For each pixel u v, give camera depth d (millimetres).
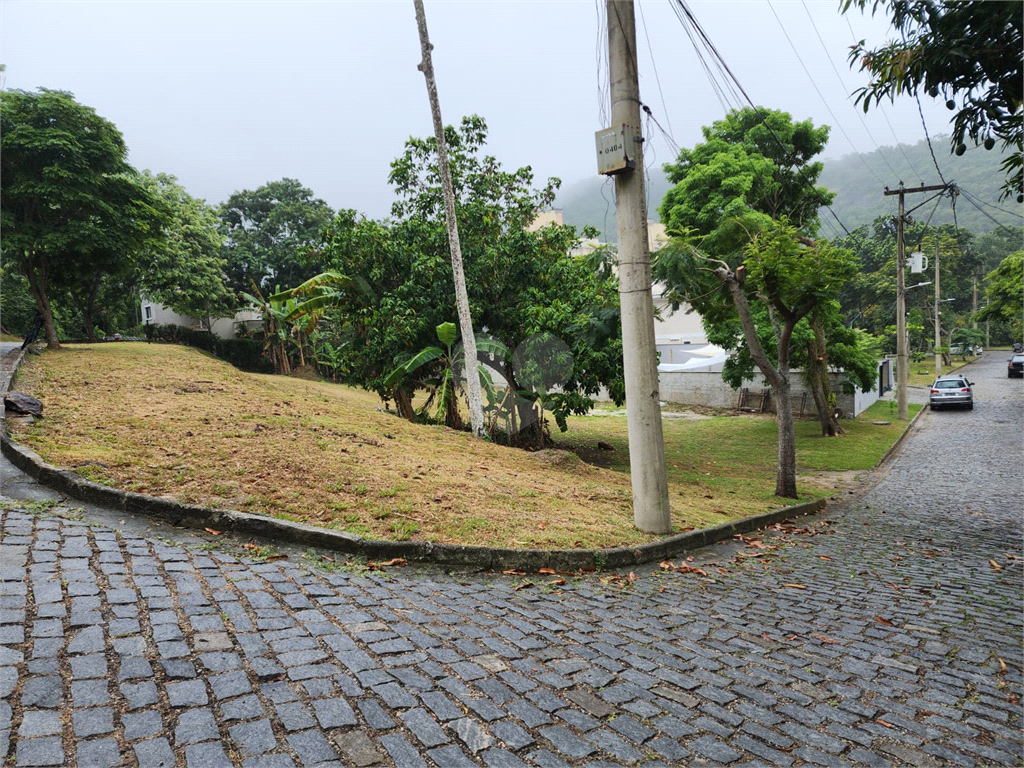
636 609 4637
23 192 14555
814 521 9531
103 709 2502
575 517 7094
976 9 4801
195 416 9094
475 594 4629
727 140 21375
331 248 15570
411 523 5820
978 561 6914
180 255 31578
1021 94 5141
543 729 2705
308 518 5613
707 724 2893
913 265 25141
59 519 4938
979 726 3053
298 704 2697
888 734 2924
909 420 24797
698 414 27641
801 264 10109
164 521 5277
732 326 19859
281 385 18781
